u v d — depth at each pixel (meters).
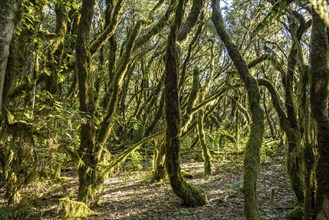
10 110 8.61
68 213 8.79
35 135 8.32
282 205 9.48
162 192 11.67
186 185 10.02
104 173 10.70
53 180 9.26
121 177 14.78
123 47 20.06
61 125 8.78
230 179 13.56
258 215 5.89
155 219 8.89
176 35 9.16
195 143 20.55
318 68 6.00
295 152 8.30
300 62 7.32
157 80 26.97
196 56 26.88
